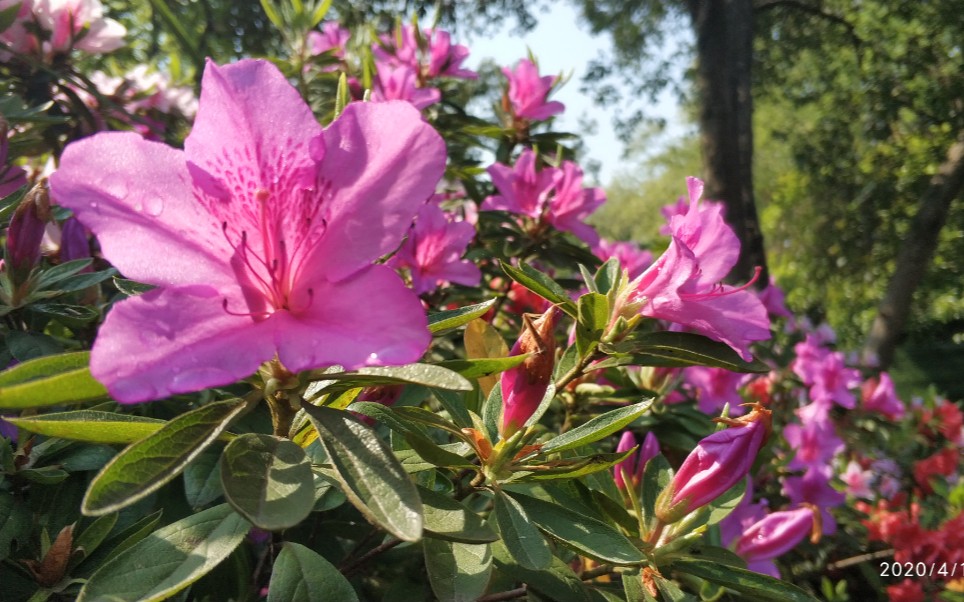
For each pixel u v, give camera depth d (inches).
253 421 11.8
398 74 20.1
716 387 18.7
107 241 5.9
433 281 16.8
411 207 6.4
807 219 104.3
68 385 5.4
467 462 8.0
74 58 20.2
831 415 31.3
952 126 78.0
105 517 9.2
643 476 10.4
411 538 5.5
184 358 5.6
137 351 5.5
